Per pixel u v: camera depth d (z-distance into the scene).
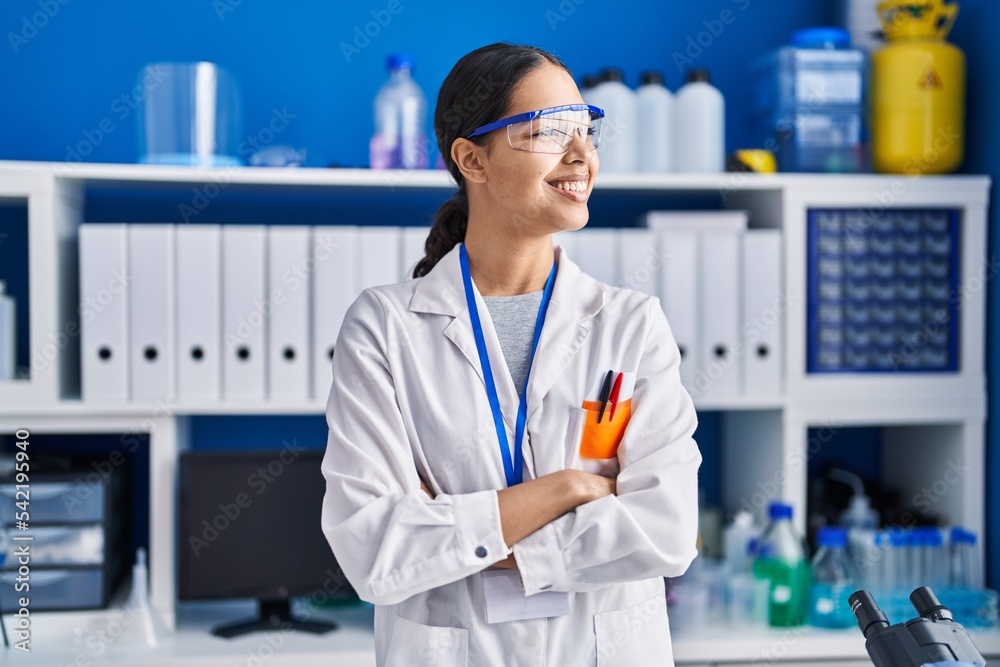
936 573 2.40
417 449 1.27
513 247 1.32
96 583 2.27
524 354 1.32
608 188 2.42
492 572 1.22
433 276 1.35
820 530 2.32
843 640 2.21
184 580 2.31
